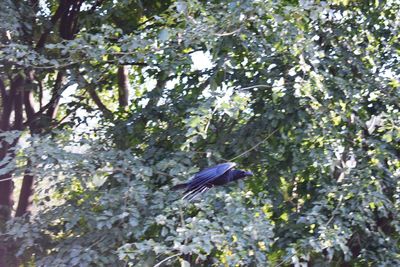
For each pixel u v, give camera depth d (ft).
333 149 23.86
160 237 22.16
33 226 22.44
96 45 22.59
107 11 27.94
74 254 21.49
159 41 22.25
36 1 29.17
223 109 20.81
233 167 13.92
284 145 24.35
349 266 25.89
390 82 25.26
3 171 21.13
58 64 23.03
